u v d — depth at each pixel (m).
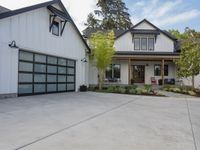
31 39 13.38
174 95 17.95
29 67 13.41
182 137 5.98
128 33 25.95
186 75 20.06
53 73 15.90
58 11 15.94
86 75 22.22
